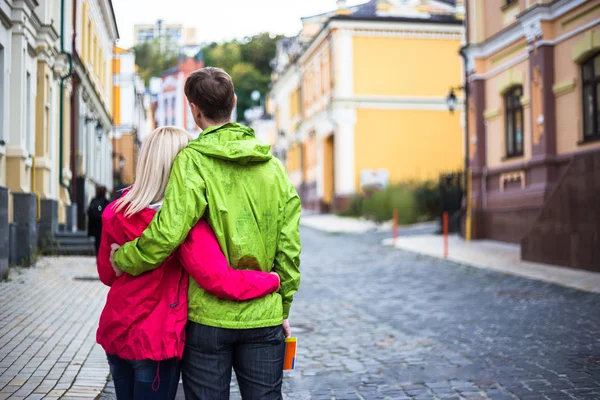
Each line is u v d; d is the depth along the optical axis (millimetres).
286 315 2855
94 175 24984
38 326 7227
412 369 6219
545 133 16000
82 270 12359
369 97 35938
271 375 2738
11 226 12344
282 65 57000
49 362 5719
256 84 74500
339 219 33125
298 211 2828
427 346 7250
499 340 7445
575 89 15078
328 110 36844
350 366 6379
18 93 12711
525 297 10422
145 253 2572
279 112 56719
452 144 36594
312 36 44469
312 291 11867
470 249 17688
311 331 8203
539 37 16000
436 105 36438
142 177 2775
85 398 4727
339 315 9398
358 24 35750
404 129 36219
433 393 5383
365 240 22688
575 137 15141
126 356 2701
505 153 18672
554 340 7320
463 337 7688
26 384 5031
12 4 12477
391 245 20156
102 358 5914
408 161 36219
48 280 10852
